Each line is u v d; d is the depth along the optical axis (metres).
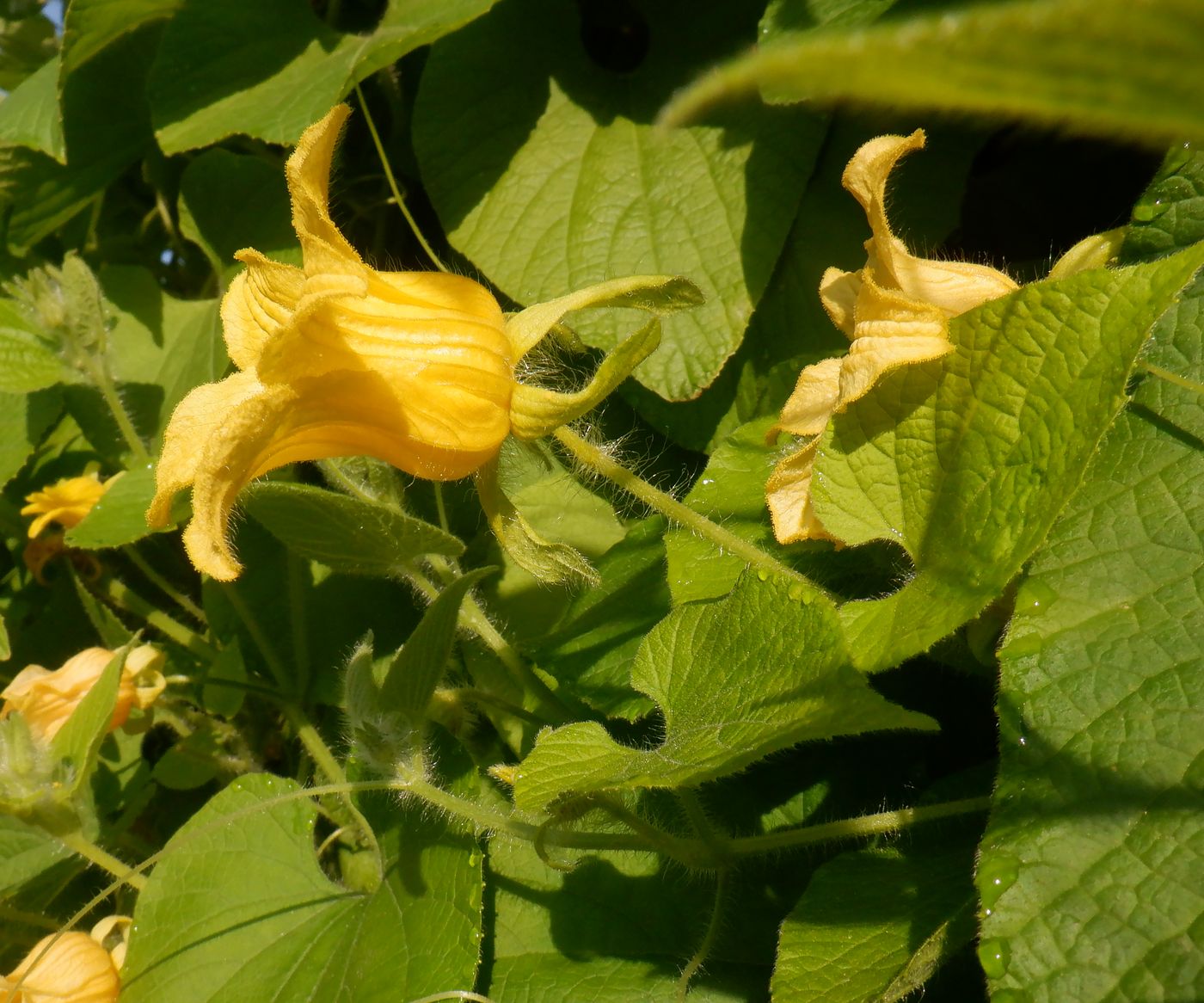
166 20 0.27
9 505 0.27
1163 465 0.20
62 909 0.26
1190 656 0.20
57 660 0.27
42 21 0.30
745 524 0.23
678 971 0.22
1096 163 0.24
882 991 0.20
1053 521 0.20
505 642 0.24
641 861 0.23
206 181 0.26
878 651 0.20
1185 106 0.07
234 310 0.22
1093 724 0.20
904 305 0.20
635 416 0.25
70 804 0.24
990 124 0.07
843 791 0.23
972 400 0.20
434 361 0.21
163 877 0.24
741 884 0.22
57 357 0.26
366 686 0.23
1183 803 0.19
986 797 0.21
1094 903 0.19
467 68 0.25
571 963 0.22
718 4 0.25
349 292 0.21
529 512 0.25
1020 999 0.19
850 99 0.07
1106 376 0.20
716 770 0.20
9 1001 0.23
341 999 0.22
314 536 0.23
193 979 0.23
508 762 0.24
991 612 0.21
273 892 0.24
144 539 0.27
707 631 0.21
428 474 0.22
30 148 0.27
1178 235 0.21
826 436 0.21
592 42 0.26
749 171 0.24
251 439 0.21
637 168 0.25
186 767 0.26
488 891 0.23
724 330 0.24
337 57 0.25
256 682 0.26
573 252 0.25
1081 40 0.06
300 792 0.23
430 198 0.25
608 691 0.23
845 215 0.24
